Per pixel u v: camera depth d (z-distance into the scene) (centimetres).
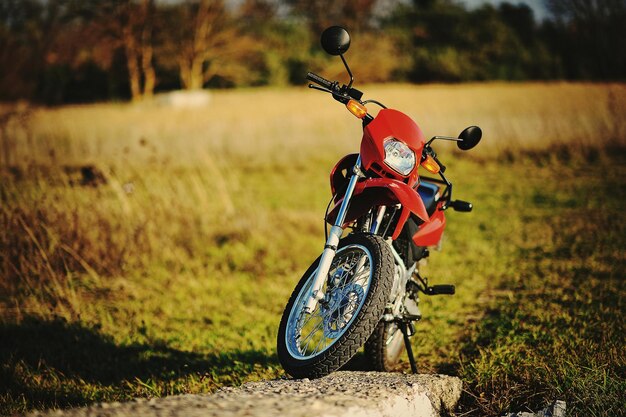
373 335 412
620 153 1664
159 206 923
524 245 872
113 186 882
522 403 378
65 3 5284
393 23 6425
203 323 627
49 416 258
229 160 1752
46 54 5134
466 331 546
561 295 621
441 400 362
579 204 1146
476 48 5694
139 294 715
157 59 5906
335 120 2242
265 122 2241
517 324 530
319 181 1570
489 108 2316
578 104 2148
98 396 441
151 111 2973
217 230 945
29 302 664
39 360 514
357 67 5691
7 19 5181
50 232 742
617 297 599
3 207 754
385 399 308
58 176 943
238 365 493
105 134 1925
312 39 6300
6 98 4859
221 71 5941
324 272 340
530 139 1773
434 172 399
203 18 5844
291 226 990
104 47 5434
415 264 432
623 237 877
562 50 5569
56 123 1647
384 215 381
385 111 376
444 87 4128
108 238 805
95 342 569
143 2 5494
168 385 455
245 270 816
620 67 5331
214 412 268
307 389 314
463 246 890
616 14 5353
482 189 1362
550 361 418
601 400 347
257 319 627
